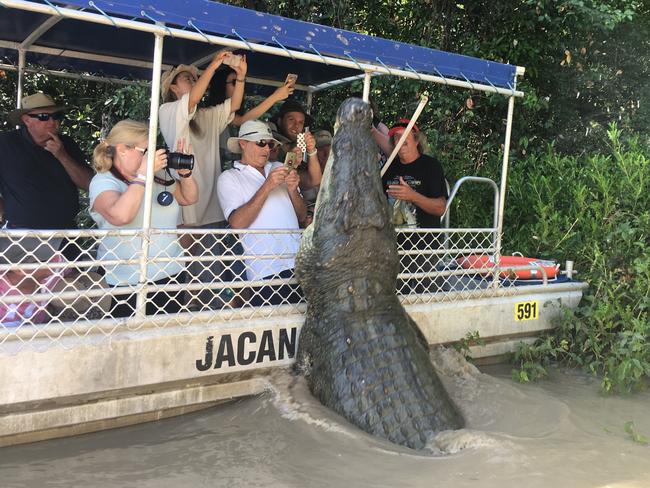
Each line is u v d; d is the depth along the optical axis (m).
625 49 10.11
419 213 6.07
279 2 8.95
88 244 5.14
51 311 4.10
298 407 4.05
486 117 9.95
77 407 3.73
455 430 3.85
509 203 7.61
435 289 5.72
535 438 3.94
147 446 3.69
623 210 6.50
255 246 4.70
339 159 4.38
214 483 3.26
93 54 6.16
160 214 4.25
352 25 9.48
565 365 5.80
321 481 3.29
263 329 4.32
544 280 5.91
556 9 9.16
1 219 5.21
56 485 3.20
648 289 5.80
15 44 5.85
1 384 3.42
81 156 5.68
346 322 4.26
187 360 4.00
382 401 3.91
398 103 9.89
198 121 4.99
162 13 3.68
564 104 10.23
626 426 4.12
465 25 9.94
